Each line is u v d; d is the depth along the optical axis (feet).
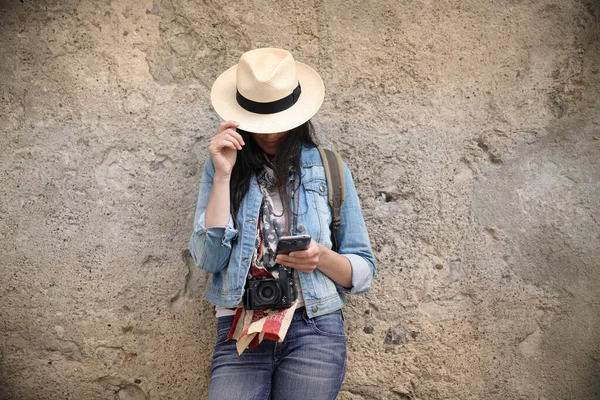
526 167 8.64
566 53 8.51
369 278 7.25
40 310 8.81
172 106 8.61
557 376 8.80
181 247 8.71
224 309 7.28
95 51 8.52
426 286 8.77
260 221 7.05
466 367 8.83
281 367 6.99
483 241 8.70
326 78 8.61
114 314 8.77
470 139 8.64
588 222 8.66
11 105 8.57
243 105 6.98
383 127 8.66
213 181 6.89
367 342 8.86
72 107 8.56
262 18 8.54
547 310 8.73
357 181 8.73
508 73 8.56
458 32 8.54
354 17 8.53
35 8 8.46
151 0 8.48
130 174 8.64
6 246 8.73
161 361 8.87
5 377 9.00
